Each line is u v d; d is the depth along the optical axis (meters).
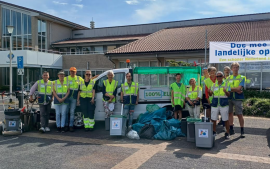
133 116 8.19
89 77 7.91
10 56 17.28
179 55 17.03
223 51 10.36
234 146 6.14
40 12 28.47
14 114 7.48
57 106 7.79
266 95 12.17
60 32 32.03
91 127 7.89
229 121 7.23
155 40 20.27
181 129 7.04
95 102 8.18
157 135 6.83
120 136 7.15
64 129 7.90
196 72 8.21
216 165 4.92
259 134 7.23
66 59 27.70
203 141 5.90
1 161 5.27
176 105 7.75
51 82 7.82
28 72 26.31
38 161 5.25
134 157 5.43
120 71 8.39
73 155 5.61
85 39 31.59
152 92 8.23
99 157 5.45
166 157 5.40
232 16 25.55
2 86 27.61
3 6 28.69
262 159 5.23
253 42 10.02
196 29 21.67
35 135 7.47
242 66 14.56
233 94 6.98
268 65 13.84
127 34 31.58
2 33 29.11
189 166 4.88
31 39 27.89
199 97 7.43
